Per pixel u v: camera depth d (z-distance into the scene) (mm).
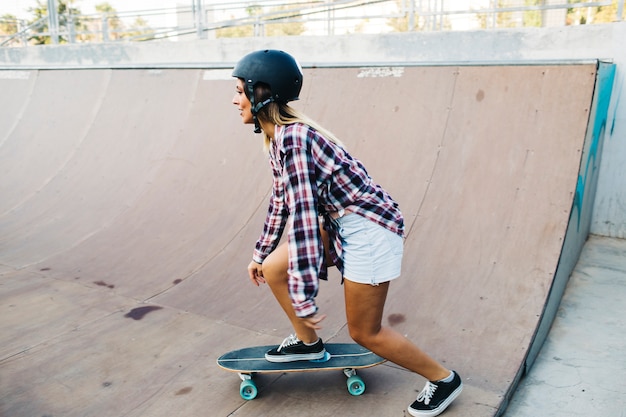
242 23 8703
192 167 5301
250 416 2406
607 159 4883
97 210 5324
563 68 4043
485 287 3260
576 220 3951
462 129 4203
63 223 5258
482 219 3672
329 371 2744
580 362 3000
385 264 2090
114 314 3531
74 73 7484
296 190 1928
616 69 4742
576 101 3877
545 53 5238
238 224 4480
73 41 10625
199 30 9219
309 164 1936
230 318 3400
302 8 8102
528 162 3801
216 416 2418
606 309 3625
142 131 6074
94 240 4805
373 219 2076
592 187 4691
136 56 8508
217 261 4121
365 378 2664
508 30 5414
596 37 4895
